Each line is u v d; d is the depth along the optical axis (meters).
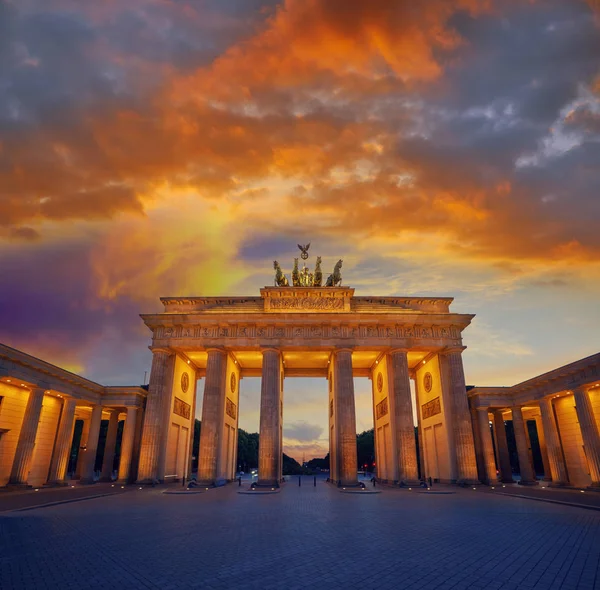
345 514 32.56
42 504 36.81
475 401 75.75
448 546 20.83
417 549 20.14
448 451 67.69
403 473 63.34
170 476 70.12
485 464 70.56
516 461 121.88
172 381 71.12
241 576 15.81
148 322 69.50
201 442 64.12
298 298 72.25
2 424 54.62
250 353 74.50
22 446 54.56
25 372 54.41
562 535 23.75
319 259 78.19
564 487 60.78
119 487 60.59
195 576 15.80
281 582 15.12
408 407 66.44
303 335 69.44
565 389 59.97
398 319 69.19
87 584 14.85
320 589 14.38
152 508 36.03
